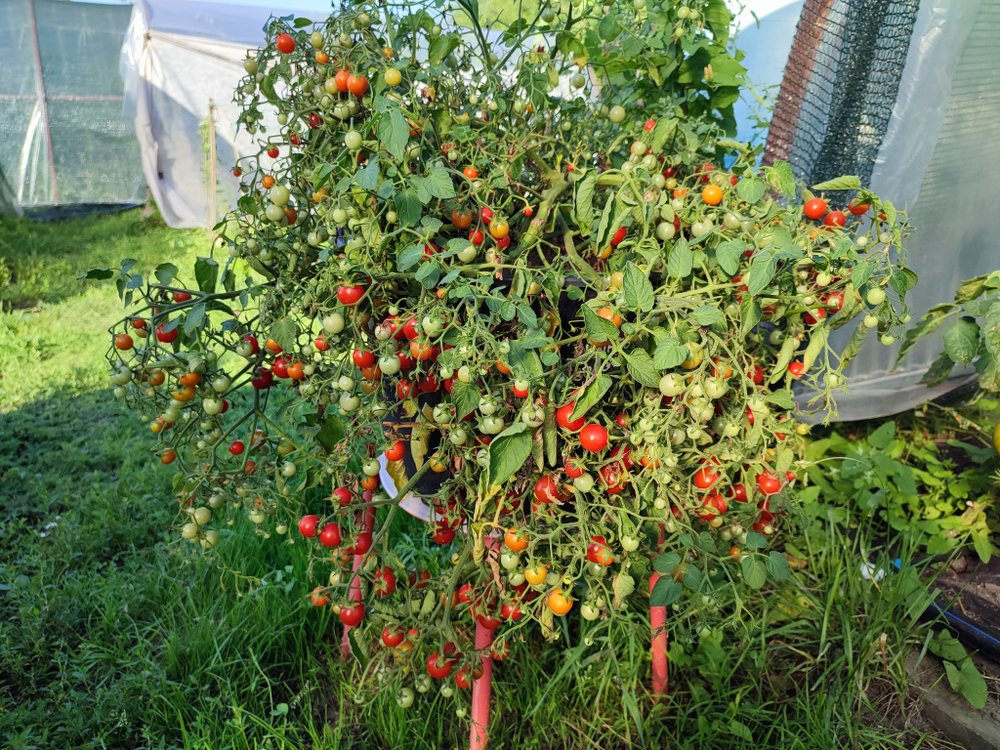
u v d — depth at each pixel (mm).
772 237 1106
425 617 1372
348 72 1238
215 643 1898
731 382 1200
